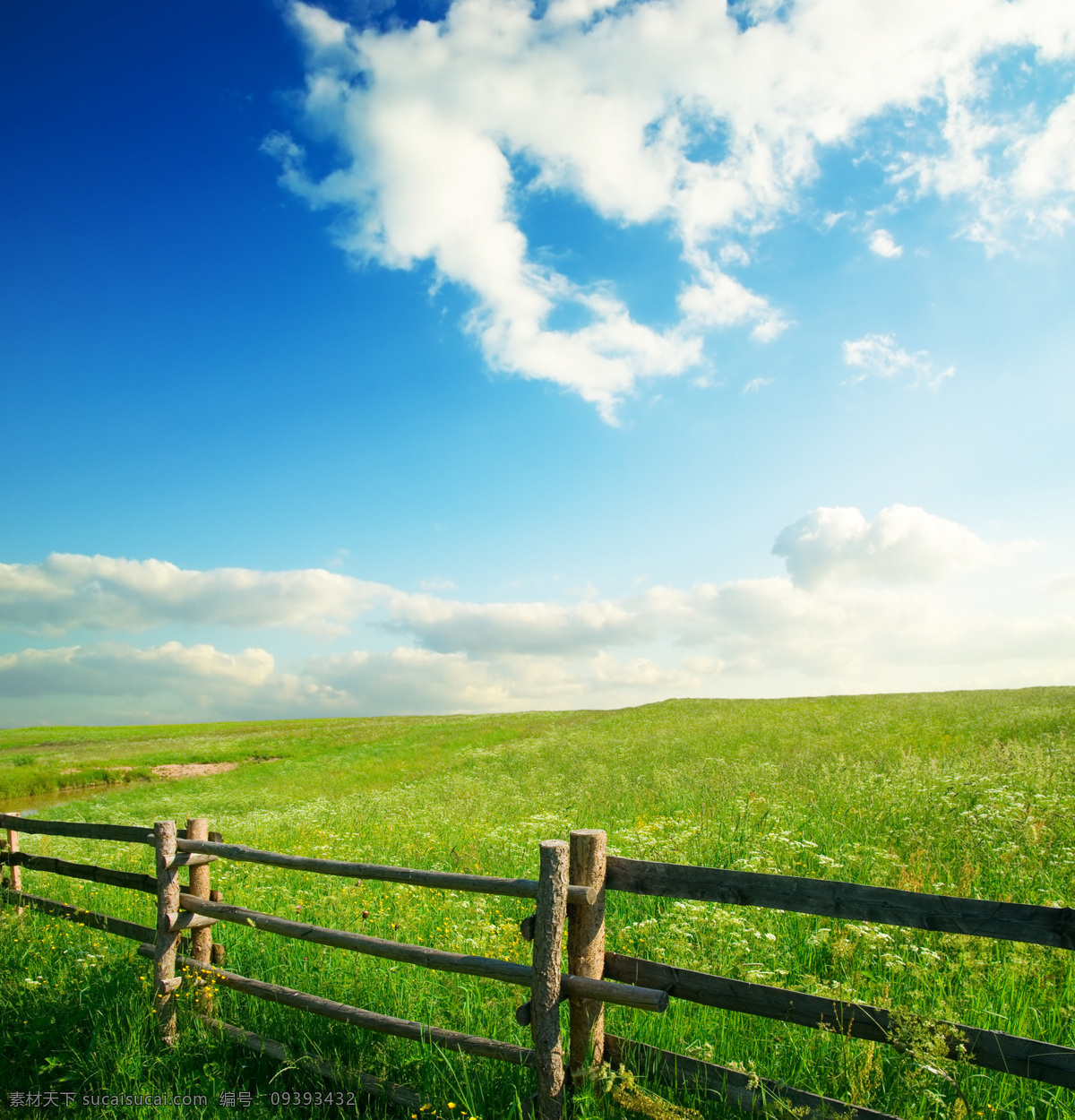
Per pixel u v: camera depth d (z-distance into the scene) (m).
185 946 5.40
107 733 62.00
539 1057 3.57
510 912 7.14
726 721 32.22
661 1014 4.36
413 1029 4.06
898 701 37.47
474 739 39.19
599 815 12.70
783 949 5.27
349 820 15.16
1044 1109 3.42
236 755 41.12
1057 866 6.61
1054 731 18.22
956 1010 4.18
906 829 8.45
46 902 6.68
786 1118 3.15
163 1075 4.34
